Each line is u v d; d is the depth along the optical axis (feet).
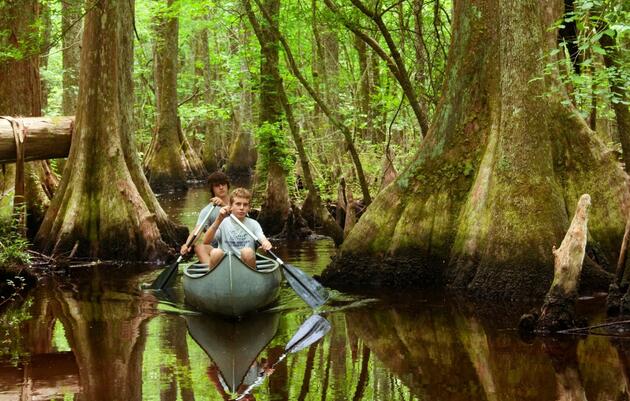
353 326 27.09
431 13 54.54
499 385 20.04
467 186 33.45
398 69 41.55
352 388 20.06
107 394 19.75
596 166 31.86
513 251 30.04
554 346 23.61
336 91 57.77
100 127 43.39
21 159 41.55
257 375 21.39
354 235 34.53
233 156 108.58
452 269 32.42
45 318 28.89
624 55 32.94
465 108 34.01
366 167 54.03
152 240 42.24
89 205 42.75
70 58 68.95
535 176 30.42
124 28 44.29
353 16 41.42
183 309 30.48
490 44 33.81
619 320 26.22
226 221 31.89
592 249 30.53
